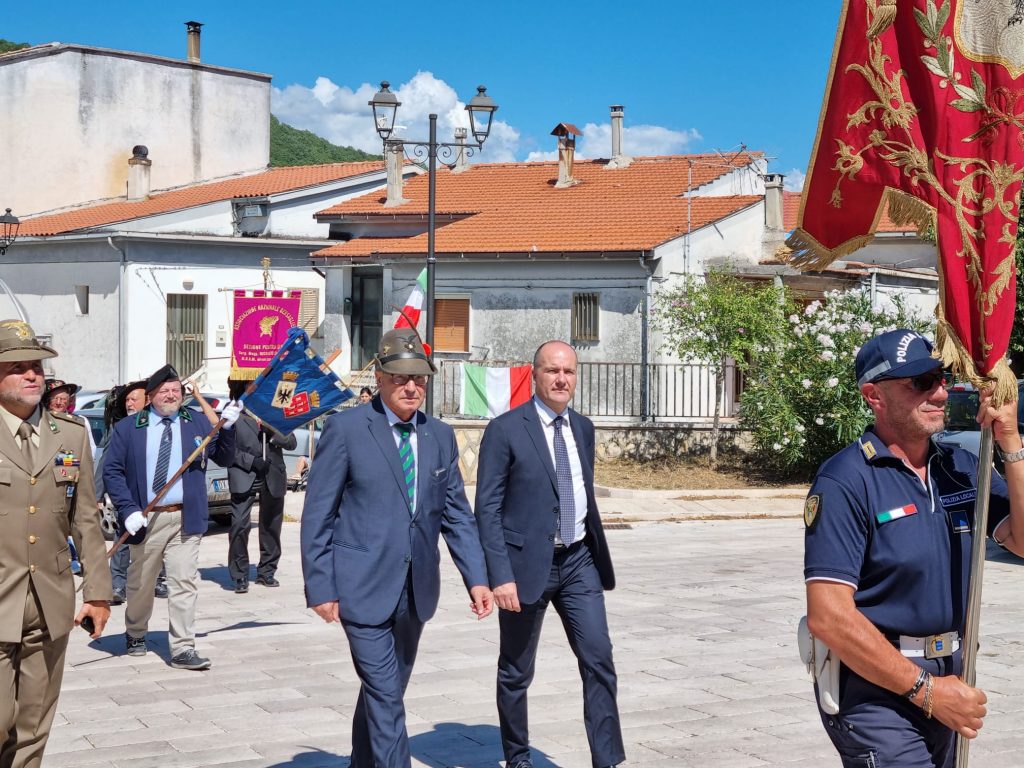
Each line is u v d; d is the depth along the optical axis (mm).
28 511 5113
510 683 5707
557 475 5668
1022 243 20188
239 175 40250
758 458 21906
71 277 30984
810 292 25938
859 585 3652
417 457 5426
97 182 37531
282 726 6707
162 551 8398
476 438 22609
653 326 24281
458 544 5598
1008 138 3680
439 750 6219
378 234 30609
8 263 32500
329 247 30547
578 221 27109
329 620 5195
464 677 7840
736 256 26297
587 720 5535
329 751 6199
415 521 5336
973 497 3715
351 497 5336
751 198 27156
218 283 30766
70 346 31031
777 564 13156
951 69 3750
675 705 7082
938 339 3680
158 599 11352
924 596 3588
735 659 8344
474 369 23062
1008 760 6008
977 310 3662
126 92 37875
